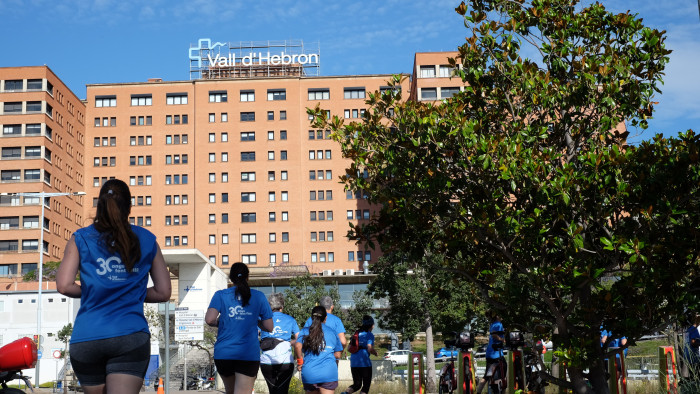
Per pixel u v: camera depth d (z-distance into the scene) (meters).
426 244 13.55
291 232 112.38
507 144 11.50
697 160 9.97
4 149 103.00
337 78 115.38
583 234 11.38
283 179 113.75
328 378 10.58
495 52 13.39
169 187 114.25
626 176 10.98
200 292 76.62
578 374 11.59
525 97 12.84
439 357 67.44
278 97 115.69
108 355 4.12
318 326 10.61
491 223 11.84
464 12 13.46
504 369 14.68
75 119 113.38
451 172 12.35
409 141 12.43
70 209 109.94
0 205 100.88
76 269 4.26
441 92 103.38
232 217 113.12
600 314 11.34
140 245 4.33
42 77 104.69
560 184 10.66
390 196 12.56
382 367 33.78
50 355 76.75
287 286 108.31
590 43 13.08
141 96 116.44
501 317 12.77
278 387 10.50
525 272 11.75
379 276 38.88
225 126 115.00
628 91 12.33
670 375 13.10
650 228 10.48
